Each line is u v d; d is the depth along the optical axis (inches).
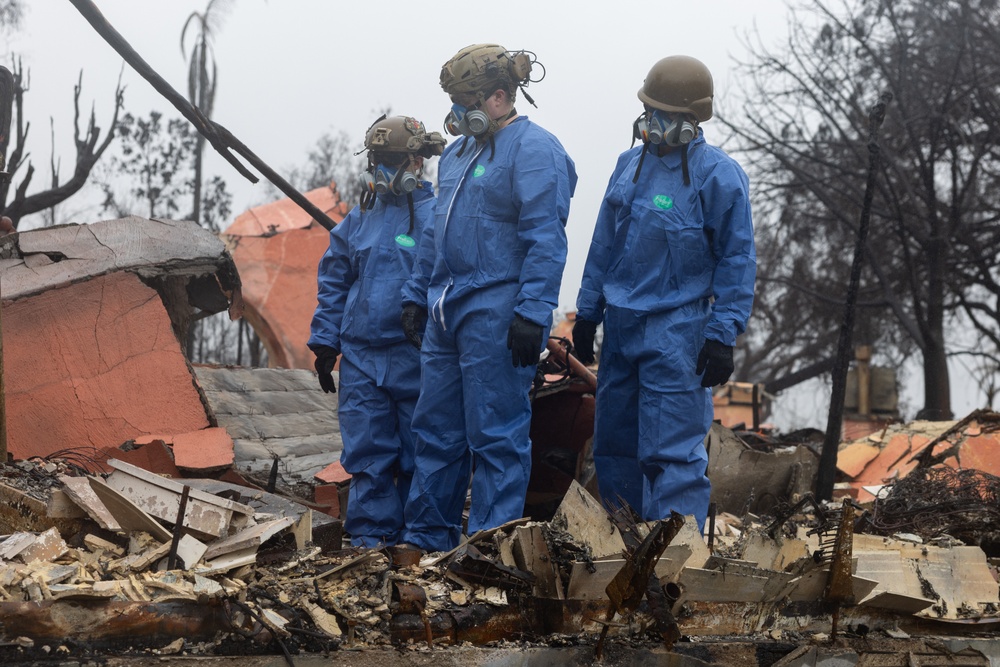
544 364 275.6
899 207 732.7
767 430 408.8
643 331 209.0
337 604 141.4
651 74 209.3
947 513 228.4
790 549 171.6
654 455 207.3
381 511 236.8
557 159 211.5
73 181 515.5
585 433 279.3
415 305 229.1
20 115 500.7
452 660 137.3
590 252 222.7
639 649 148.3
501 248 211.9
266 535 141.8
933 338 745.0
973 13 789.9
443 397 217.3
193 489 145.2
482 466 211.2
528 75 217.3
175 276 283.3
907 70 796.0
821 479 289.9
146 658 121.9
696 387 208.5
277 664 128.7
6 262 269.4
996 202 841.5
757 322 919.7
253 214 658.2
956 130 773.9
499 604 151.9
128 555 137.3
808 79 834.8
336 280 251.8
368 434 237.0
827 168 854.5
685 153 209.6
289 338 635.5
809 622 167.2
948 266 800.9
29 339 256.5
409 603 144.5
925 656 168.4
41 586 122.1
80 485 147.3
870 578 173.5
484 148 215.9
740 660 153.8
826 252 887.7
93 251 276.5
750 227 209.3
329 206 668.1
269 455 288.4
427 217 239.9
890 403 679.1
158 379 268.1
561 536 158.2
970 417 334.3
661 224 208.4
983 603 184.2
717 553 191.9
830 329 912.9
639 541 156.5
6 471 159.2
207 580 131.2
